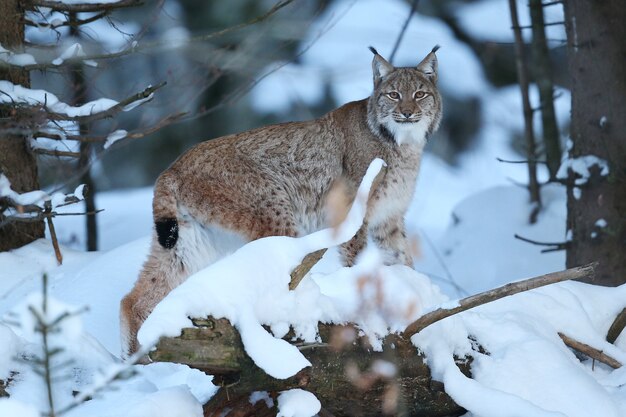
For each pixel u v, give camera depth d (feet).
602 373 26.91
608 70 40.16
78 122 37.01
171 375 26.63
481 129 82.48
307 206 37.14
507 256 49.67
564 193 53.16
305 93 79.97
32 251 39.70
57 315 16.52
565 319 27.30
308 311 22.56
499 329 25.62
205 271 21.61
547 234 50.57
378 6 86.07
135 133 38.34
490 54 83.92
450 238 53.47
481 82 84.02
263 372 21.34
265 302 21.86
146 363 23.80
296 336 22.41
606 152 40.22
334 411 23.80
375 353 23.43
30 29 51.49
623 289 28.91
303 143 37.09
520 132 82.43
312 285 22.80
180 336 20.48
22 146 40.52
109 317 34.04
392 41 83.51
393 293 23.85
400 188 37.86
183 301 20.71
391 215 38.11
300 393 22.27
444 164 80.59
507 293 22.71
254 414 22.59
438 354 24.09
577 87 41.42
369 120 37.83
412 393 24.13
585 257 40.63
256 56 72.59
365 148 37.65
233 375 21.59
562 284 28.78
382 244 38.40
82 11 40.65
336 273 25.20
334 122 38.06
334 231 21.95
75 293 35.24
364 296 23.56
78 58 38.32
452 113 82.58
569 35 41.91
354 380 23.27
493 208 53.52
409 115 36.81
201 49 58.85
